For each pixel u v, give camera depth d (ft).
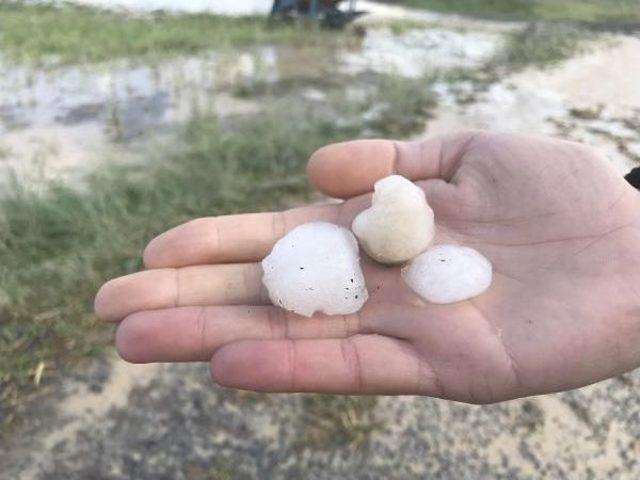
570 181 0.51
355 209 0.60
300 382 0.43
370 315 0.49
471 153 0.58
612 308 0.44
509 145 0.55
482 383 0.44
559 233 0.50
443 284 0.49
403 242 0.52
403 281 0.52
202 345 0.47
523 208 0.53
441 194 0.57
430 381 0.45
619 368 0.46
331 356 0.44
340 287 0.48
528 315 0.46
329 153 0.59
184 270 0.52
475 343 0.44
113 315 0.49
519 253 0.51
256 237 0.56
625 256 0.46
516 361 0.44
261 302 0.51
